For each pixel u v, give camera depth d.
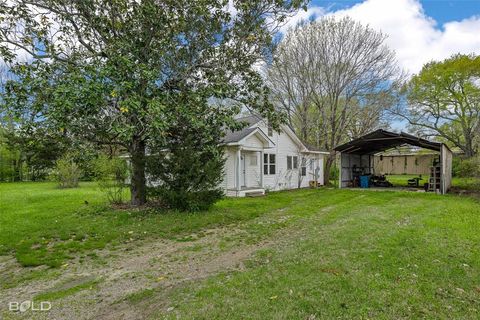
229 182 13.88
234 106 8.86
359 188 17.09
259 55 8.98
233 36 8.41
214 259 4.71
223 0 7.88
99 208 8.92
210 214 8.12
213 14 8.06
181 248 5.37
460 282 3.36
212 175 8.41
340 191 15.27
